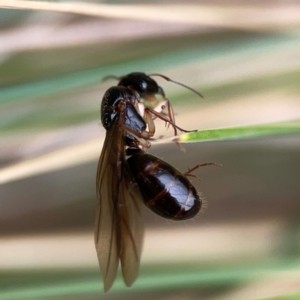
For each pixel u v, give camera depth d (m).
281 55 0.14
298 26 0.14
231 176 0.15
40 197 0.14
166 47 0.14
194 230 0.14
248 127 0.12
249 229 0.14
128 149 0.14
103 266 0.13
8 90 0.14
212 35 0.14
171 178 0.13
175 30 0.14
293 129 0.13
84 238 0.14
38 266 0.14
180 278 0.14
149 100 0.14
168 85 0.14
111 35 0.14
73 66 0.14
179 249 0.14
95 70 0.14
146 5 0.14
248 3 0.14
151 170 0.13
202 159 0.14
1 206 0.14
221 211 0.14
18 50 0.14
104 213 0.13
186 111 0.14
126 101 0.14
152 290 0.14
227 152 0.14
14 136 0.14
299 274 0.14
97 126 0.14
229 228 0.14
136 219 0.13
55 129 0.14
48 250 0.14
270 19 0.14
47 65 0.14
